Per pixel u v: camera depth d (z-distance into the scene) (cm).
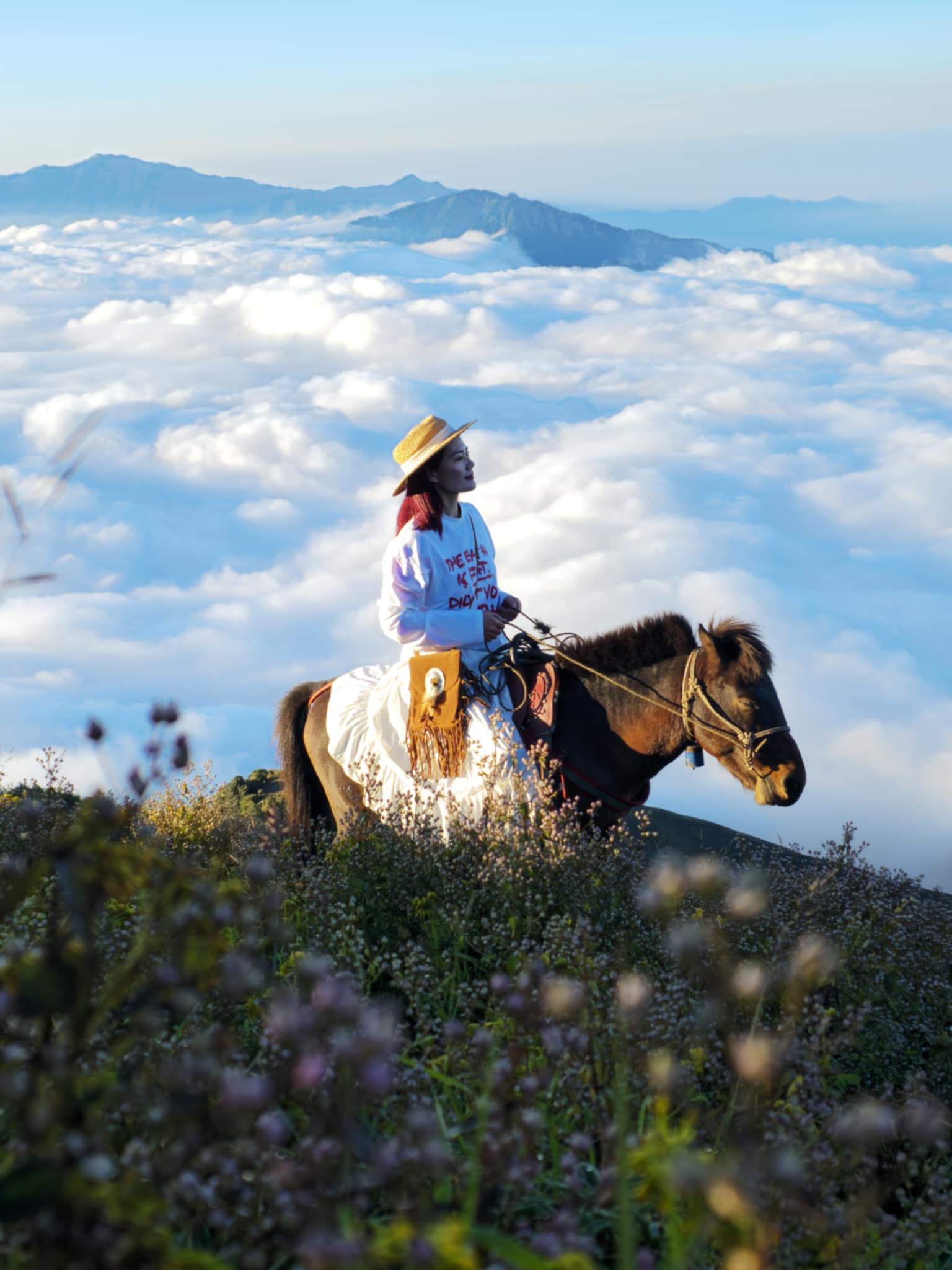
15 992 131
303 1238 129
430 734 547
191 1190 135
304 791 643
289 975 289
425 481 580
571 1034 176
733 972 210
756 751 525
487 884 382
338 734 595
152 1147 155
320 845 466
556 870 389
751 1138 172
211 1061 136
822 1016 238
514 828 429
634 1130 193
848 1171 194
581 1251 128
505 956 342
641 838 453
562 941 301
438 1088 233
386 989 349
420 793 548
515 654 561
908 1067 344
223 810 729
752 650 531
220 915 144
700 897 336
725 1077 223
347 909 373
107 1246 108
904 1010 369
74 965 135
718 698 530
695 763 555
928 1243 205
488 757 513
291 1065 152
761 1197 158
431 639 562
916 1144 240
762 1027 252
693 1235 133
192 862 362
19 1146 132
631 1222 133
